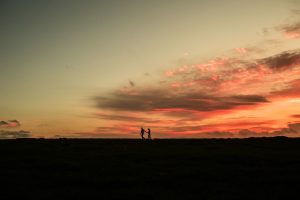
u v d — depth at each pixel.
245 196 27.56
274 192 28.66
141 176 34.78
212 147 56.06
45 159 43.81
